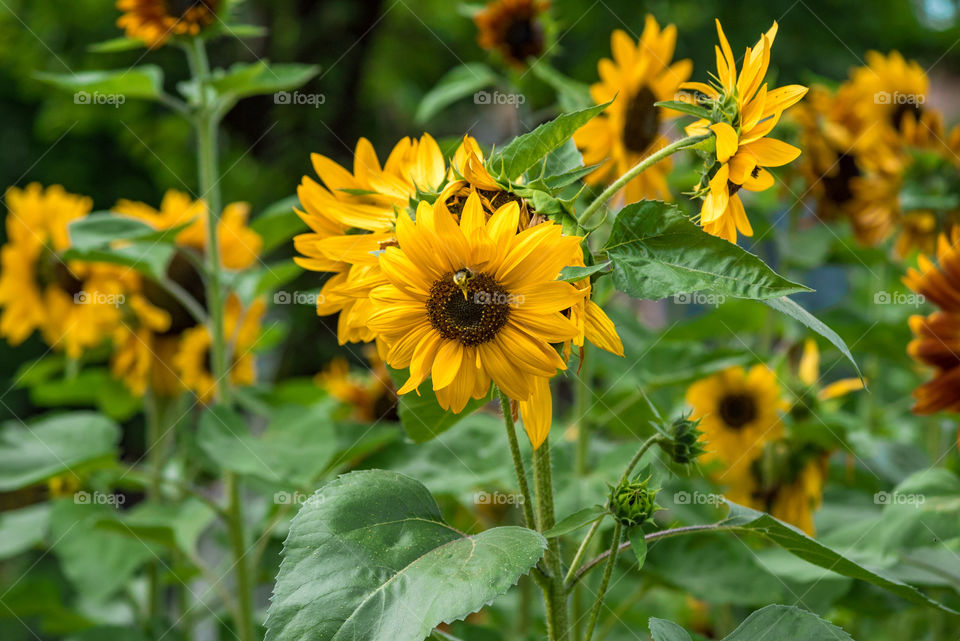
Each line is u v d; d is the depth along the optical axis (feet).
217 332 6.66
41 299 8.04
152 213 7.69
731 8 14.75
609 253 4.27
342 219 4.49
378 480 4.34
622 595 6.39
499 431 5.98
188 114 6.57
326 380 8.59
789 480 6.18
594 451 6.27
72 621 7.35
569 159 4.53
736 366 6.37
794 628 4.31
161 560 7.75
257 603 8.48
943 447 7.20
